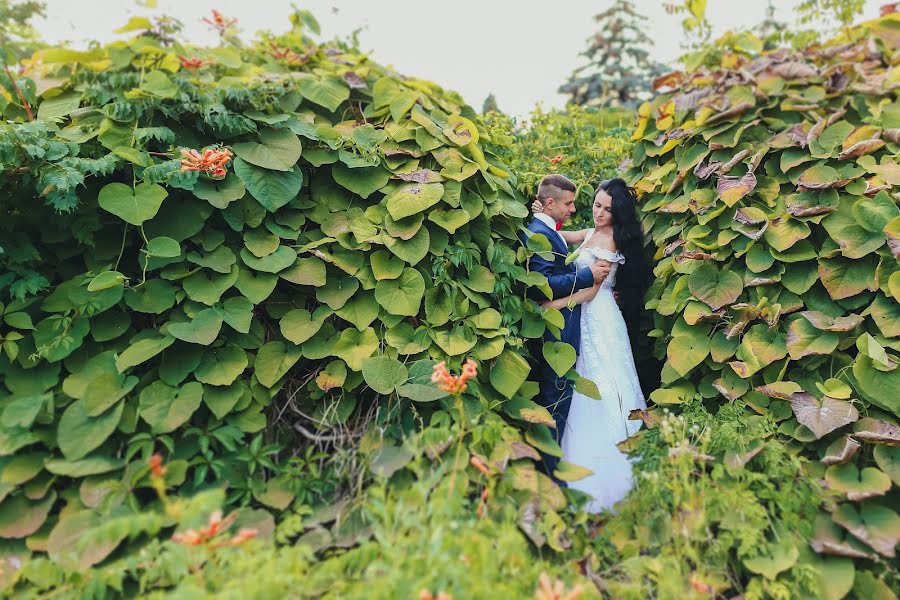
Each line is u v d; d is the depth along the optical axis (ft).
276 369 7.45
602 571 6.45
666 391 8.87
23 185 6.85
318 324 7.77
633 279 10.31
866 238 8.23
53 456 6.32
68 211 6.66
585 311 9.92
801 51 11.12
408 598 4.36
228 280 7.51
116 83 7.77
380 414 7.50
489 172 9.70
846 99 10.04
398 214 8.07
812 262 8.68
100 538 4.83
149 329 7.25
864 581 6.12
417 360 7.78
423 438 6.45
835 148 9.32
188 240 7.74
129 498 6.00
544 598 4.48
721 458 7.40
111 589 5.61
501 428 7.05
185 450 6.64
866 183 8.71
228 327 7.59
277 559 5.13
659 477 6.73
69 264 7.59
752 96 10.18
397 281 8.14
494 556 4.92
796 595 5.98
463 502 5.69
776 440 7.44
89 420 6.40
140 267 7.59
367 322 7.93
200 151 8.11
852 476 6.96
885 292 7.86
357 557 5.26
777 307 8.41
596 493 8.65
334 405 7.55
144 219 6.94
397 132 9.09
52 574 5.53
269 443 7.35
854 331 8.11
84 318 6.94
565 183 10.55
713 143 10.03
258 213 7.98
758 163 9.39
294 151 8.21
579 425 9.21
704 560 6.19
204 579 5.00
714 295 8.96
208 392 7.00
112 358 6.91
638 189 11.25
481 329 8.25
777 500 6.61
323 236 8.50
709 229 9.49
